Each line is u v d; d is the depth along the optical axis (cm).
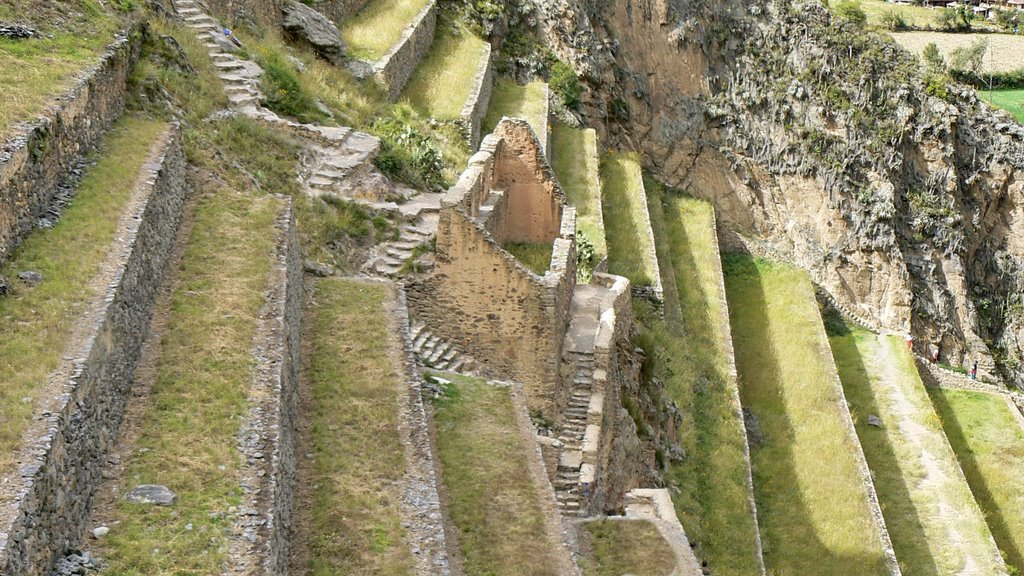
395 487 1555
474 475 1806
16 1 2086
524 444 1925
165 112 2305
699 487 2914
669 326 3647
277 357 1586
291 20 3494
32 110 1688
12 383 1218
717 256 4594
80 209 1661
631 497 2191
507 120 2836
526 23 5062
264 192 2353
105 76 2027
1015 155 5825
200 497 1273
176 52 2562
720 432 3203
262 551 1199
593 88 5128
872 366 4559
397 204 2666
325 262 2302
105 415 1336
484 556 1614
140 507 1241
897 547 3241
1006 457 4091
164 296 1712
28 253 1512
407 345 1952
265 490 1303
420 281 2366
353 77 3475
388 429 1691
